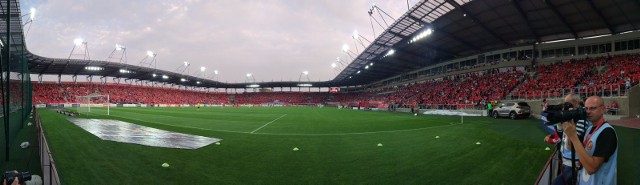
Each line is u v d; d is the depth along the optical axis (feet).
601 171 9.31
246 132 47.19
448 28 96.02
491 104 89.45
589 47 104.78
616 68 89.76
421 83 178.50
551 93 86.63
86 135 40.14
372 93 255.29
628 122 57.52
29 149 30.73
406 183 18.89
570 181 12.56
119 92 223.30
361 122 68.95
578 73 98.07
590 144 9.57
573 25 92.22
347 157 26.91
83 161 24.34
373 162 24.81
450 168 22.58
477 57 137.69
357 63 165.07
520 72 117.29
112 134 41.50
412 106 122.42
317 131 49.19
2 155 27.58
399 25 92.12
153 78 241.96
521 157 26.09
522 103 79.71
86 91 206.69
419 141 36.58
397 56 145.89
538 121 70.18
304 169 22.48
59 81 202.49
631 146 31.91
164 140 36.09
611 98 69.62
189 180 19.31
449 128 53.21
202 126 57.31
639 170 21.63
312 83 301.84
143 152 28.19
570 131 9.28
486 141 35.12
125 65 180.86
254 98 320.91
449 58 155.94
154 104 210.38
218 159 25.68
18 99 61.57
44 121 63.16
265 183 18.88
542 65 113.19
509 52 124.36
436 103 132.16
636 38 93.71
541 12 80.12
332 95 307.99
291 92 334.85
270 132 47.39
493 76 125.49
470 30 98.94
